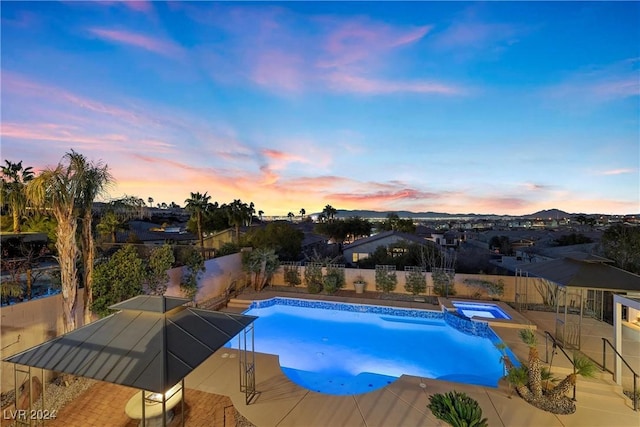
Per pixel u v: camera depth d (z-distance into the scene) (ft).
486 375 31.35
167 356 14.40
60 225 25.76
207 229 106.93
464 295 52.60
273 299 52.34
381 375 31.12
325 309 50.85
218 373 26.50
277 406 21.62
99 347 15.51
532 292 48.70
